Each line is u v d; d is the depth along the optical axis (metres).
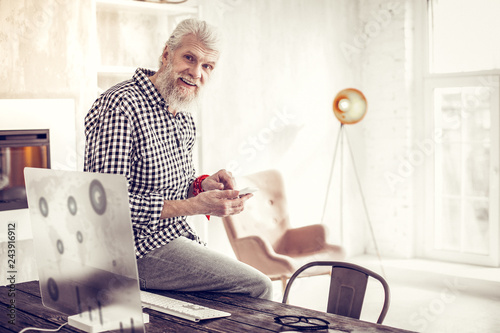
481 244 5.15
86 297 1.56
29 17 3.47
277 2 5.04
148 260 2.14
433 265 5.16
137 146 2.11
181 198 2.33
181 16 4.41
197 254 2.18
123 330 1.46
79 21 3.68
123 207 1.39
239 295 2.05
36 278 3.56
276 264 3.82
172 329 1.61
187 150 2.41
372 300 4.53
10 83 3.41
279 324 1.65
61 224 1.60
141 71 2.18
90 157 2.06
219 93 4.66
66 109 3.59
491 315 4.10
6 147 3.33
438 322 3.96
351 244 5.66
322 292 4.75
